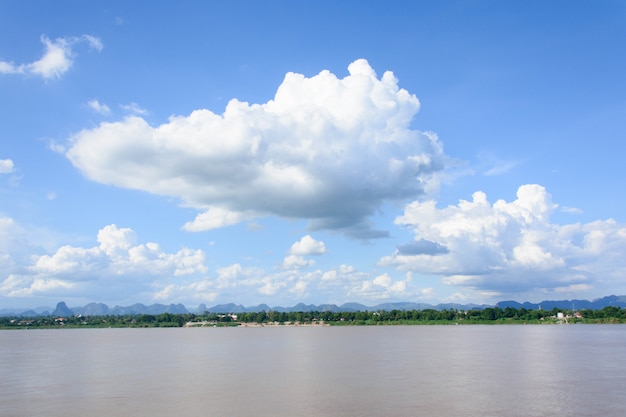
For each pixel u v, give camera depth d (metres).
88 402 68.81
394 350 152.25
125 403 67.88
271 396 71.75
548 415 60.19
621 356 126.81
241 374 96.38
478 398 69.69
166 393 75.00
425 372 96.94
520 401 67.69
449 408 63.59
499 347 159.50
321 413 61.12
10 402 69.44
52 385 84.38
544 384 81.31
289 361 121.06
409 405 65.31
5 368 111.38
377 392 74.44
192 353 149.88
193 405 66.06
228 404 66.44
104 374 98.88
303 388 78.38
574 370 99.00
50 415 61.41
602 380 85.50
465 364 110.75
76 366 114.44
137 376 95.00
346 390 76.31
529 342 182.50
